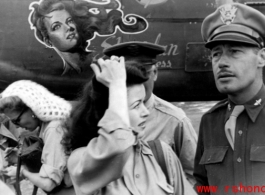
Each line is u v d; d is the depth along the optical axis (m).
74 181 2.29
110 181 2.21
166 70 5.69
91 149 2.21
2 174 3.90
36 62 5.63
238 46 3.01
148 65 3.55
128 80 2.36
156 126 3.70
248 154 2.96
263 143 2.94
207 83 5.74
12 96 3.42
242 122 3.04
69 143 2.42
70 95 5.73
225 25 3.10
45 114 3.38
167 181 2.40
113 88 2.27
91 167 2.19
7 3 5.62
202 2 5.71
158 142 2.51
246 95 3.04
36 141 3.51
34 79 5.66
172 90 5.74
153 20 5.65
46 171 3.26
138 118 2.35
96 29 5.55
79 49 5.59
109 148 2.14
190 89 5.75
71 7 5.54
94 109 2.35
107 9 5.57
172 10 5.67
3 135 4.64
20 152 3.49
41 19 5.58
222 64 3.02
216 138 3.11
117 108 2.22
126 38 5.62
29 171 3.50
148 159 2.41
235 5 3.10
